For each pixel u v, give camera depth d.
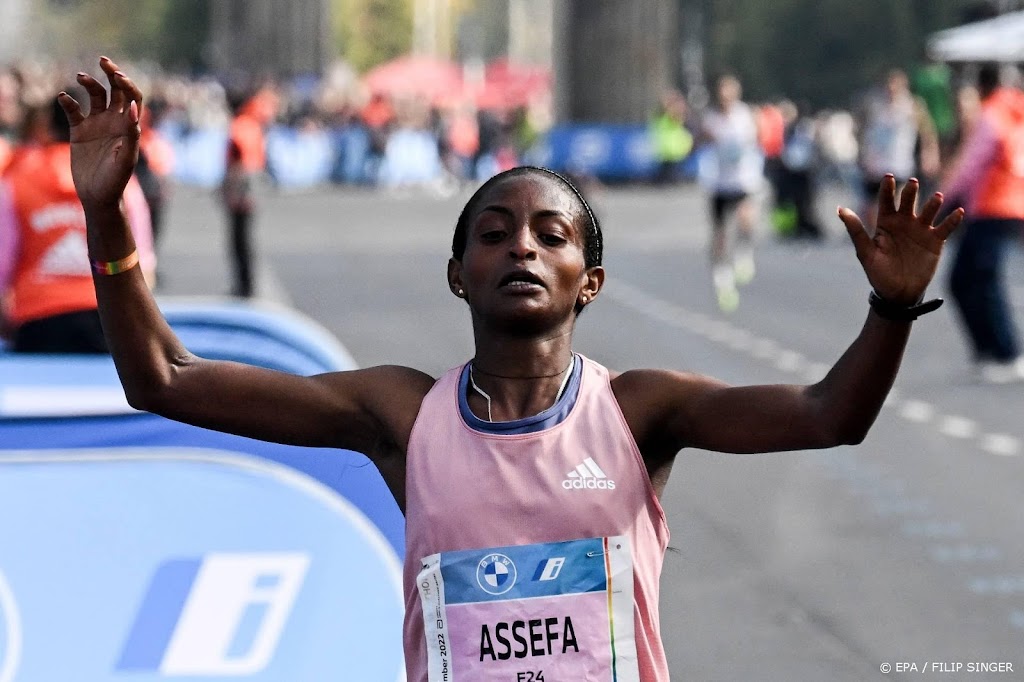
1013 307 44.16
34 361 12.65
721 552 19.81
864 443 26.23
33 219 19.22
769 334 39.03
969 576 18.89
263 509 10.91
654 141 108.88
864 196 55.38
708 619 17.28
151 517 10.81
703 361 34.66
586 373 7.97
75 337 19.33
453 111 128.38
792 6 157.25
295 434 8.16
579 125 123.50
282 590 10.65
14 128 31.20
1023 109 32.44
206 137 103.25
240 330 15.20
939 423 27.98
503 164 115.81
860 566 19.25
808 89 158.38
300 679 10.37
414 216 76.75
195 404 8.09
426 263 54.56
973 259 32.44
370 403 8.12
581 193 8.18
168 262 53.62
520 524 7.65
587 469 7.70
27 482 10.88
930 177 52.03
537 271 7.77
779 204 66.81
